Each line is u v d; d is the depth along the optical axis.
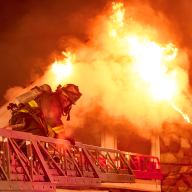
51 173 15.22
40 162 14.47
